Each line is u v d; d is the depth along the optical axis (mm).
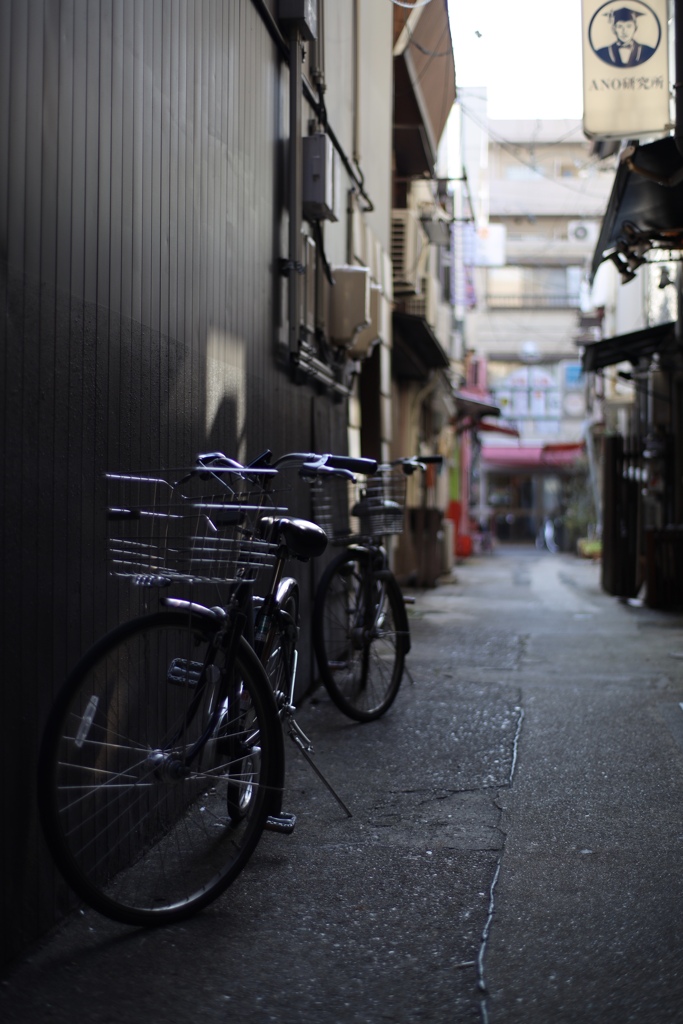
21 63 2566
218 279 4527
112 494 3215
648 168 7742
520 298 42312
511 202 41312
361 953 2781
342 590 5703
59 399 2814
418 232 14758
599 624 10727
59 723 2619
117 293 3250
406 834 3775
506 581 17750
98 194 3082
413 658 8133
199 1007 2477
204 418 4285
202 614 3041
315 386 6988
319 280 6895
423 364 15250
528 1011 2467
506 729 5480
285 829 3562
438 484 22500
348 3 8633
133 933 2879
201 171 4246
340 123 8219
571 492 32688
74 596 2938
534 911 3072
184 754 3014
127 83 3336
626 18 9289
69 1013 2432
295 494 6027
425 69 12859
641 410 16906
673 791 4352
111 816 3059
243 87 5027
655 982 2613
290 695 3965
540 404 42281
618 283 25406
